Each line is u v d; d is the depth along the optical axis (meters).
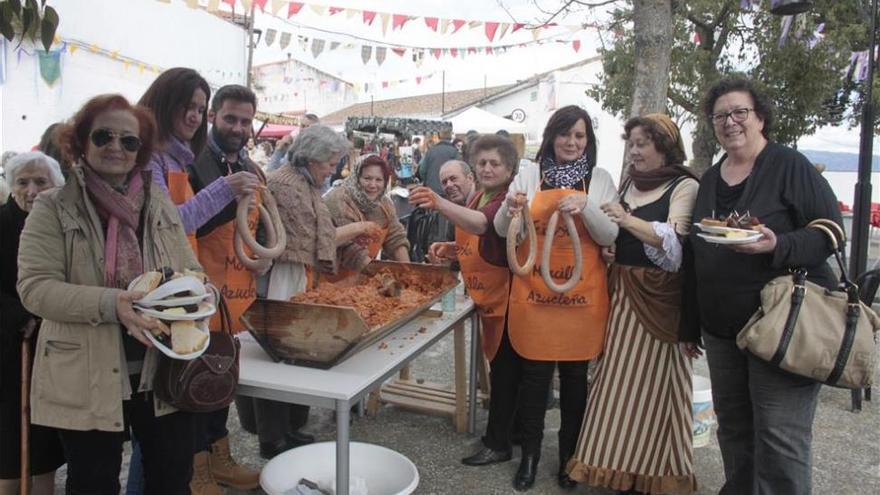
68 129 1.77
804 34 6.74
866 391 4.20
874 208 10.53
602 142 21.05
